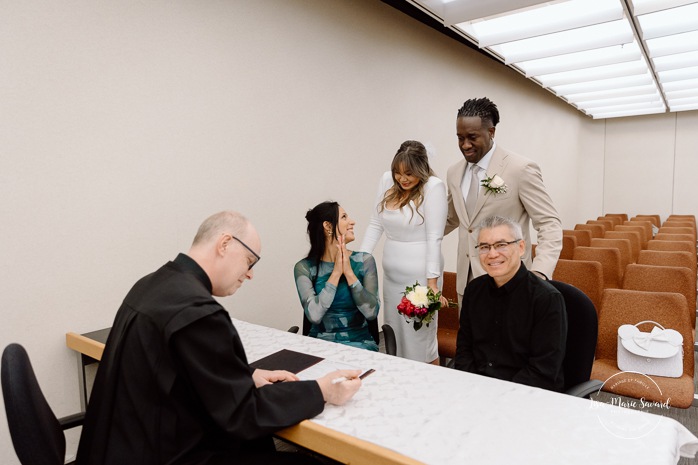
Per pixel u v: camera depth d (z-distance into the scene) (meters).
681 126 9.38
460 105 5.61
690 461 2.25
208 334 1.10
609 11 3.53
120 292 2.48
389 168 4.48
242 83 3.05
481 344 1.92
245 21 3.04
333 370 1.52
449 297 3.21
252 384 1.16
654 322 2.44
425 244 2.54
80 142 2.28
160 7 2.57
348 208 4.01
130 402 1.10
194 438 1.13
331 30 3.72
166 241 2.67
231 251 1.28
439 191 2.48
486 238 1.76
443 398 1.35
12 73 2.06
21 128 2.09
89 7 2.28
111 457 1.09
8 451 2.12
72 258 2.29
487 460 1.02
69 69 2.23
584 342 1.73
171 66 2.64
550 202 2.39
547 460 1.02
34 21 2.11
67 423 1.43
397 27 4.45
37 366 2.20
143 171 2.54
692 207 9.41
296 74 3.43
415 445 1.08
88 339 2.17
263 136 3.21
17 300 2.12
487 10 3.42
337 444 1.12
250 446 1.40
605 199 10.27
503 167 2.43
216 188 2.92
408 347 2.57
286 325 3.46
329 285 2.19
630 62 5.32
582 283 3.15
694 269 3.69
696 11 3.82
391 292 2.63
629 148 9.93
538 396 1.36
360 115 4.07
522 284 1.77
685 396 2.13
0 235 2.05
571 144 9.55
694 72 5.90
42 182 2.17
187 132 2.74
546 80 5.97
